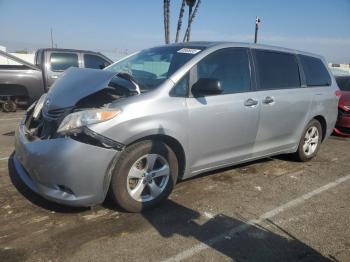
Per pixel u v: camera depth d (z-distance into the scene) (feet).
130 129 11.74
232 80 14.97
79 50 35.99
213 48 14.57
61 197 11.41
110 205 13.24
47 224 11.80
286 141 18.01
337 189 16.28
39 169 11.43
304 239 11.84
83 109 11.68
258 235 11.91
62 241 10.90
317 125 19.80
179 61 13.96
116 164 12.00
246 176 17.11
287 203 14.46
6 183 14.79
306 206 14.29
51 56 34.53
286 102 17.10
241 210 13.57
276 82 16.96
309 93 18.65
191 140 13.47
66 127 11.34
